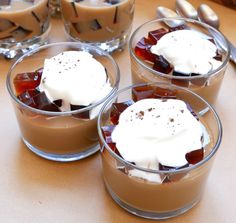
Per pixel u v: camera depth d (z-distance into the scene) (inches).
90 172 13.3
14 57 17.3
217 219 12.0
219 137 11.5
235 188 12.8
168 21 16.3
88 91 12.9
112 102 12.6
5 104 15.4
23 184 13.0
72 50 15.1
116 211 12.2
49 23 18.0
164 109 12.1
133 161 11.0
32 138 13.3
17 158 13.7
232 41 18.0
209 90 14.4
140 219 12.1
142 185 11.1
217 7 19.8
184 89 12.9
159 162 11.0
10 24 16.3
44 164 13.5
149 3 20.1
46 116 12.6
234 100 15.6
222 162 13.5
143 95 12.9
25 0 16.4
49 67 13.6
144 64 14.3
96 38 17.2
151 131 11.3
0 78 16.5
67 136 12.9
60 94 12.8
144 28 15.9
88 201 12.5
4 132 14.5
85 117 12.7
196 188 11.6
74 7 16.5
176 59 14.2
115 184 11.8
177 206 11.7
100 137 11.6
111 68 14.2
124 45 18.0
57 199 12.5
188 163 11.1
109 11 16.5
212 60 14.6
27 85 13.7
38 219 12.1
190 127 11.6
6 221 12.0
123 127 11.7
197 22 16.0
